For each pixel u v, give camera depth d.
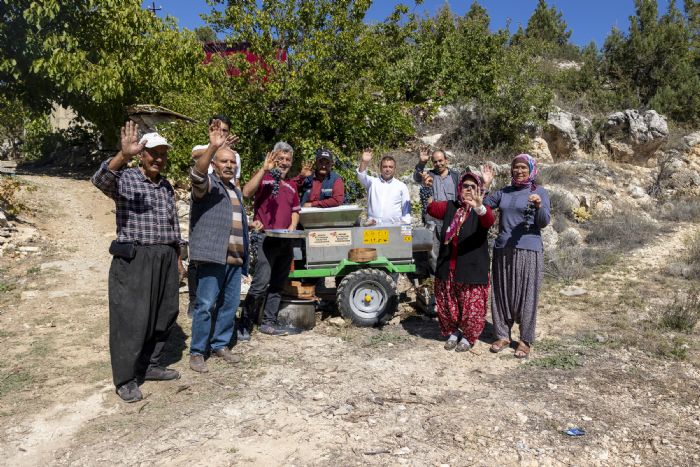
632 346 5.40
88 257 8.70
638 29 21.20
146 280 4.18
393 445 3.59
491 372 4.79
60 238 9.55
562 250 9.22
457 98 14.98
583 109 18.48
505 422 3.89
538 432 3.76
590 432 3.76
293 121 10.70
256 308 5.86
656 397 4.29
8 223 9.22
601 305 6.75
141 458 3.44
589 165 14.16
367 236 5.94
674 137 16.84
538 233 5.12
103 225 10.76
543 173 13.02
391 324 6.05
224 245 4.61
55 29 15.20
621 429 3.80
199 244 4.57
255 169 10.56
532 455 3.47
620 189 13.55
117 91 14.56
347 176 10.43
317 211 5.74
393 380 4.59
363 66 11.51
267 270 5.41
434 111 14.45
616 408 4.11
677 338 5.56
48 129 20.52
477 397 4.29
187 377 4.62
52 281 7.41
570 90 20.25
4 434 3.73
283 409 4.06
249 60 11.98
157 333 4.46
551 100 15.60
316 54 10.45
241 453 3.49
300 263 6.02
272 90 10.32
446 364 4.95
